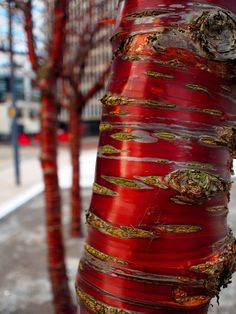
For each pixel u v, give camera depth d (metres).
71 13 1.67
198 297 0.33
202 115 0.33
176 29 0.33
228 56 0.33
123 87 0.35
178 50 0.33
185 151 0.33
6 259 2.11
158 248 0.32
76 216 2.42
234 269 0.35
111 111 0.35
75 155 2.41
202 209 0.33
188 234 0.33
